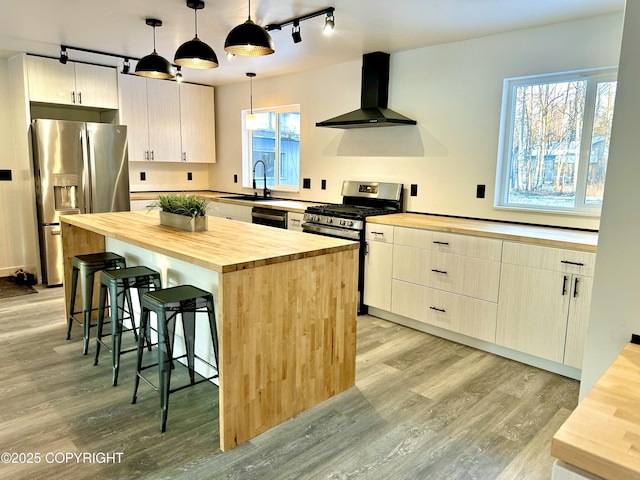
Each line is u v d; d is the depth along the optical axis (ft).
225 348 6.55
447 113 12.69
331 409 7.94
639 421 2.79
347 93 15.14
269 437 7.10
